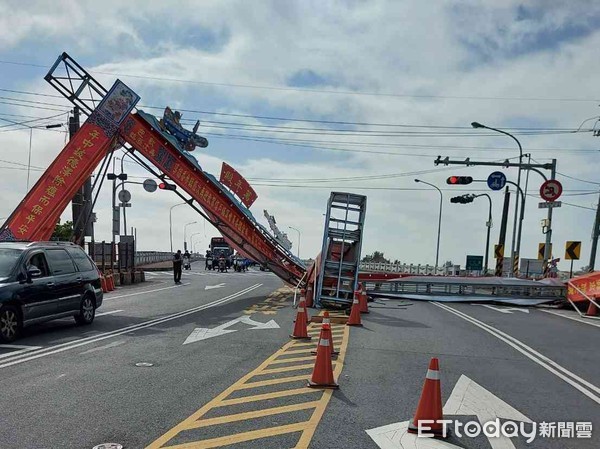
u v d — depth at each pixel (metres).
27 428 5.19
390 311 17.34
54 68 16.06
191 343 10.15
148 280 30.92
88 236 22.44
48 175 15.31
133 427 5.28
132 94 16.45
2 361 8.19
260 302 18.55
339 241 18.27
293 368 8.12
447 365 8.84
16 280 10.05
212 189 18.89
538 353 10.36
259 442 4.98
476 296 21.67
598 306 17.94
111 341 10.15
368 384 7.32
